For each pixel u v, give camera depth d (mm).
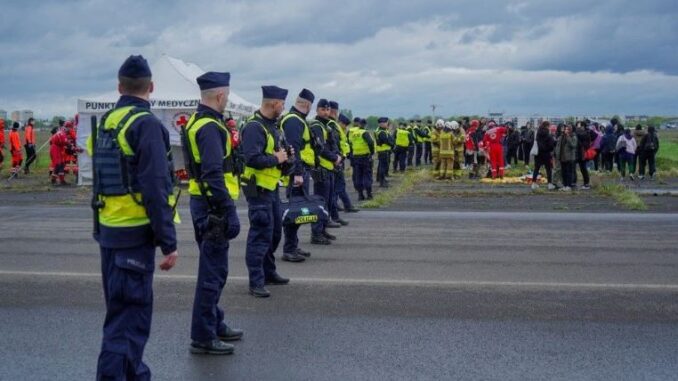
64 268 9156
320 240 10984
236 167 6141
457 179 25000
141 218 4426
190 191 5984
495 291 7852
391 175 27781
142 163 4309
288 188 9195
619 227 12906
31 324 6621
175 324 6625
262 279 7637
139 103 4496
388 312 6996
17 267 9219
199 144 5672
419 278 8523
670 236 11812
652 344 5992
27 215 14922
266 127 7348
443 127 24641
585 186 21047
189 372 5371
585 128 21359
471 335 6246
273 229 7898
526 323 6609
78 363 5590
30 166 31719
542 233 12164
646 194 18781
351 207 15172
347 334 6281
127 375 4531
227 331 6094
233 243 11180
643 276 8625
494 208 15992
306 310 7070
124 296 4445
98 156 4469
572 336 6211
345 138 15383
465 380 5188
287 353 5789
